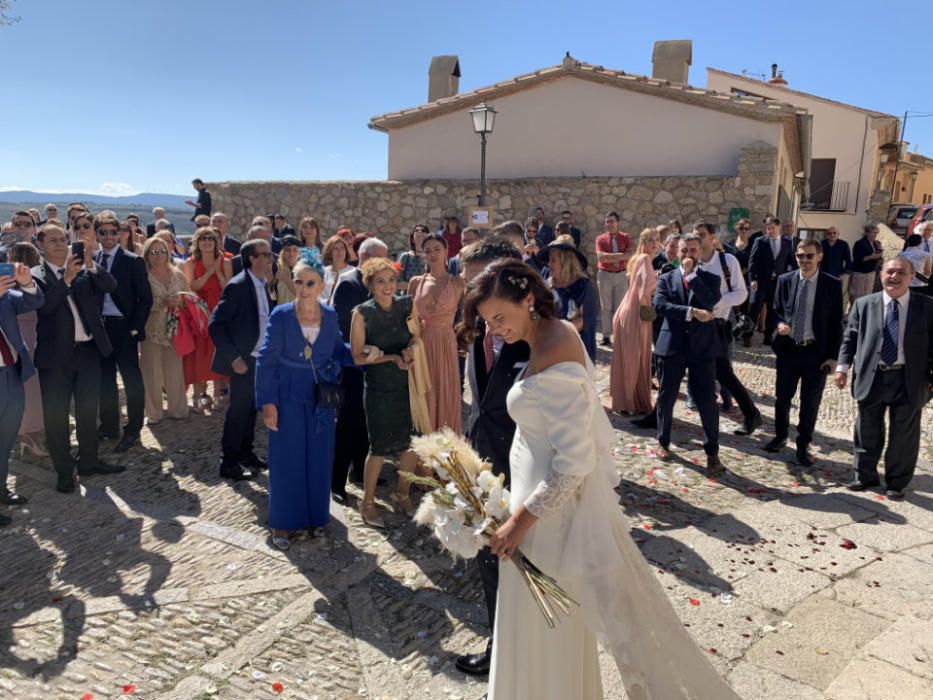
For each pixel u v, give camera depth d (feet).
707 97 41.14
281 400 13.43
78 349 16.72
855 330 16.88
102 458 18.51
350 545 13.88
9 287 14.43
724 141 41.91
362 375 16.28
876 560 13.16
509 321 7.22
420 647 10.62
